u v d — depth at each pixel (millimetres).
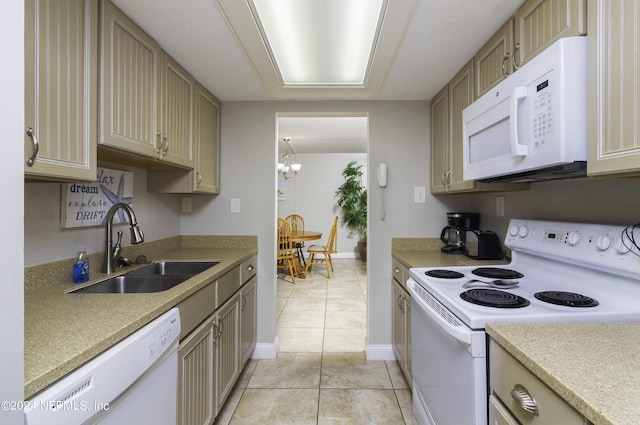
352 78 2055
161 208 2068
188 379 1222
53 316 893
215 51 1570
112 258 1462
